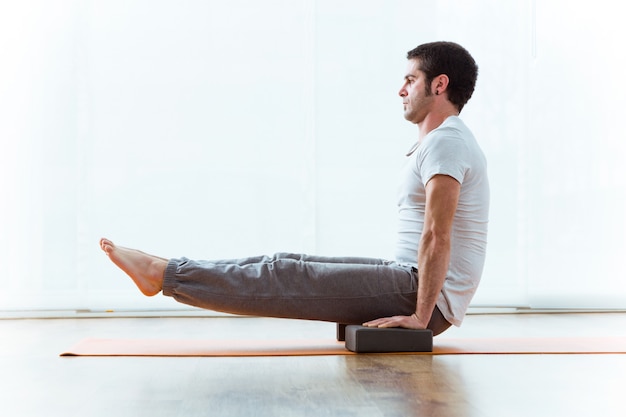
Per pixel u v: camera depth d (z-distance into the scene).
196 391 1.77
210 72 4.02
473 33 4.14
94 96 3.98
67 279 3.93
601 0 4.22
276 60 4.05
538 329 3.32
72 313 3.92
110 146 3.97
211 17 4.03
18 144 3.93
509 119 4.14
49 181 3.94
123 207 3.97
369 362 2.24
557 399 1.68
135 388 1.82
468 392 1.76
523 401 1.65
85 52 3.98
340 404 1.61
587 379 1.95
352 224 4.04
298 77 4.05
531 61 4.18
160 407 1.60
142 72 4.00
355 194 4.05
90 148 3.96
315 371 2.07
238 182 4.01
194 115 4.01
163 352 2.45
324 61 4.07
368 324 2.48
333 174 4.04
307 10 4.07
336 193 4.04
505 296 4.14
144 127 3.99
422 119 2.71
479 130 4.14
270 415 1.51
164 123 4.00
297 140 4.04
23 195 3.92
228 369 2.11
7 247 3.90
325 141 4.04
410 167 2.61
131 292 3.94
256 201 4.02
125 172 3.97
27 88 3.95
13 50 3.95
